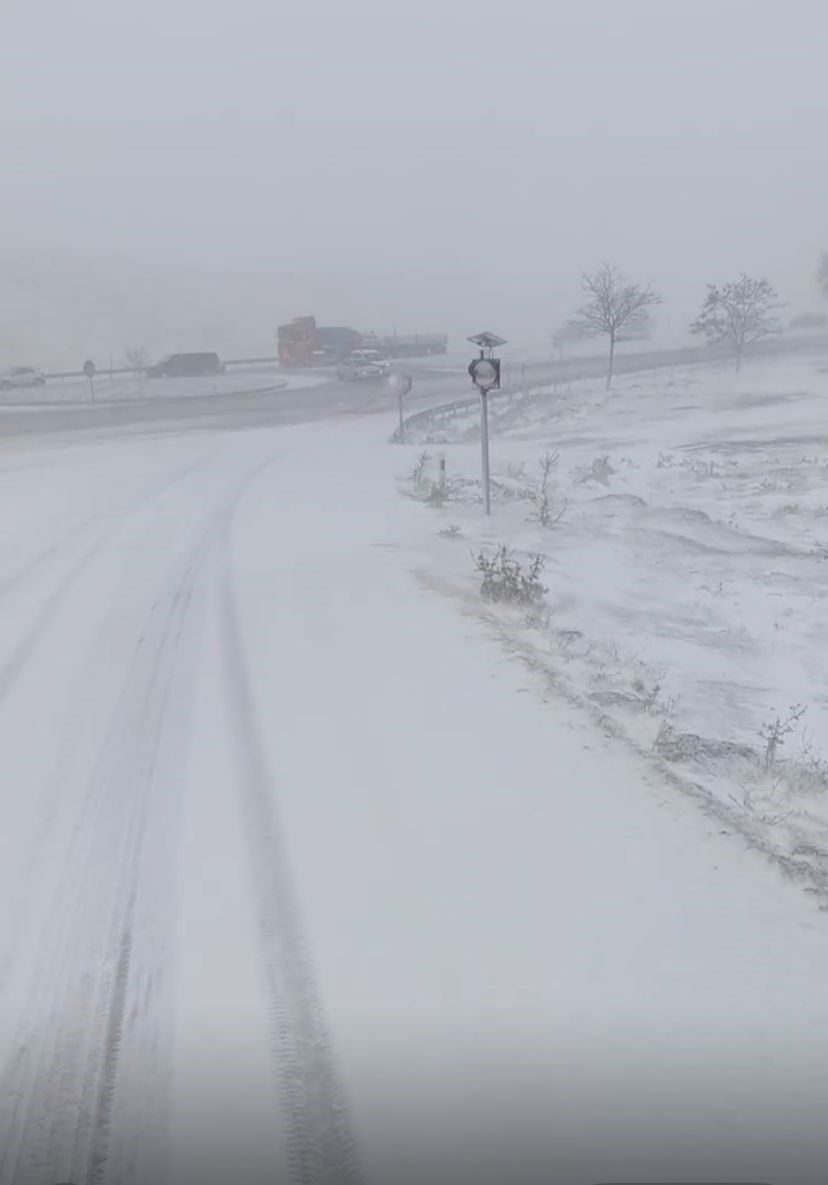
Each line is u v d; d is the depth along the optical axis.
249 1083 4.25
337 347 85.50
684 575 15.80
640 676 10.34
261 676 9.48
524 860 5.99
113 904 5.65
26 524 18.97
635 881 5.74
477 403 51.12
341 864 5.99
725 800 7.04
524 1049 4.38
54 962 5.13
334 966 5.00
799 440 34.84
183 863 6.07
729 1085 4.14
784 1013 4.58
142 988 4.90
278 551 15.41
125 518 19.14
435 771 7.27
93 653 10.45
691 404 48.72
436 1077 4.23
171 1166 3.82
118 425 45.53
